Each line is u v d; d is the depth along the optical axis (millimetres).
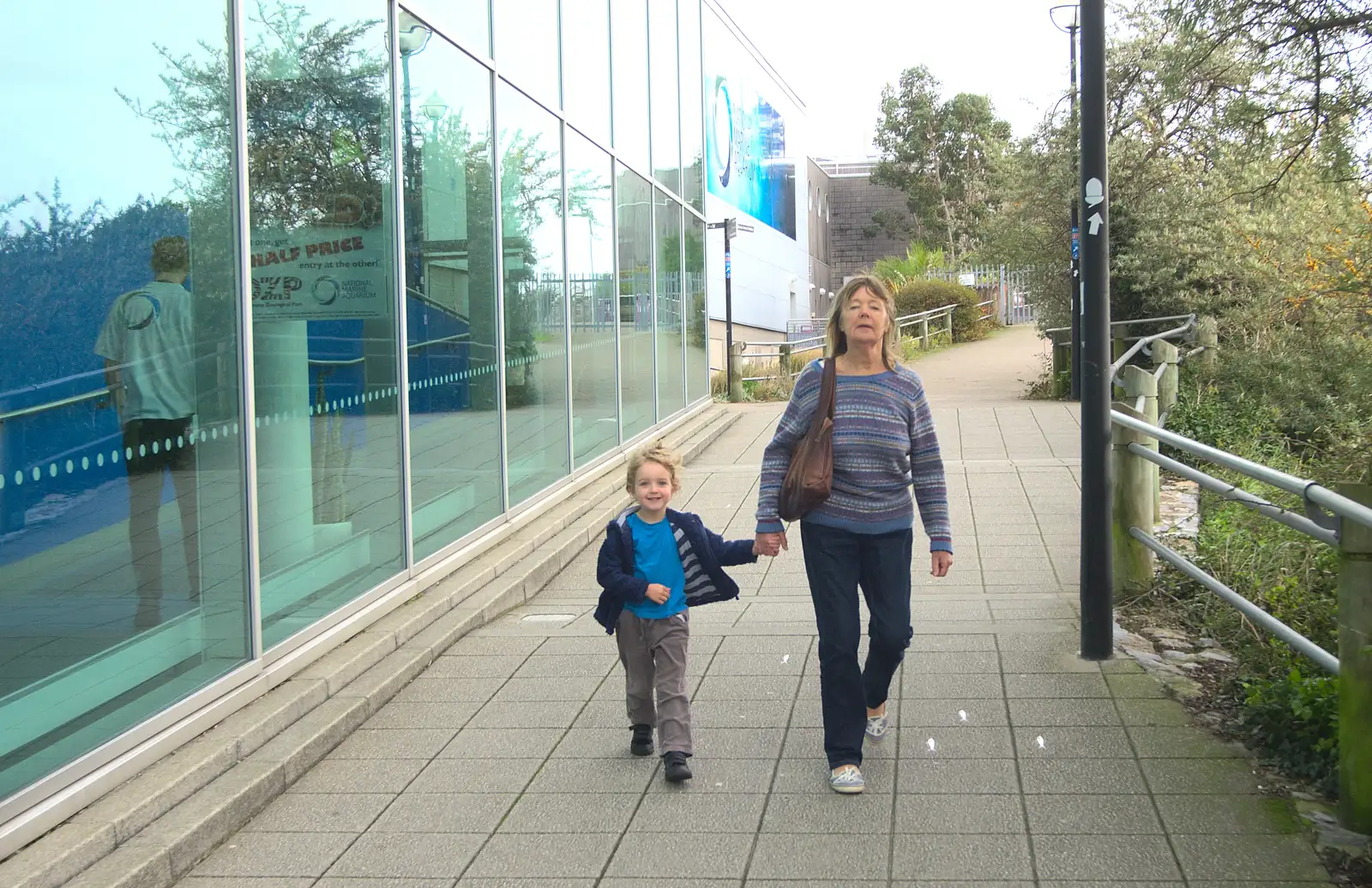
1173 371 10820
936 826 3861
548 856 3822
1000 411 14977
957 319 32000
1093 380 5371
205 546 4789
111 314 4273
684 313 15242
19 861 3498
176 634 4582
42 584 3877
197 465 4758
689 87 15711
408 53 6988
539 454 9398
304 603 5594
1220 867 3467
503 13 8664
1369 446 6934
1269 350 11844
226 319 5004
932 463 4344
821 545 4238
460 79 7793
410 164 7000
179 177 4707
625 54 12289
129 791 4016
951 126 47938
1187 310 15852
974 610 6453
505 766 4613
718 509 10484
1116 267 16641
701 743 4730
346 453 6098
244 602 5043
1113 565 6008
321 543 5801
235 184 5086
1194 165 16328
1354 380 9234
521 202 9062
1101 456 5371
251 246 5234
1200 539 7098
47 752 3857
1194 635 5797
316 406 5809
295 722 4906
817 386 4312
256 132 5305
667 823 4020
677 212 14914
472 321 7977
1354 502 3494
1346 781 3619
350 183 6242
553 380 9758
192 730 4496
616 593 4434
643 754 4645
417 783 4500
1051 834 3752
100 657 4148
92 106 4199
